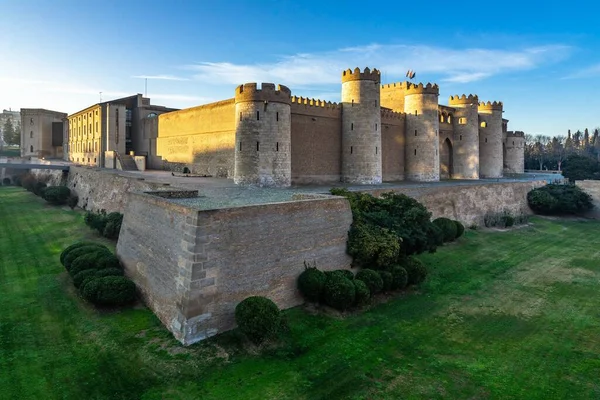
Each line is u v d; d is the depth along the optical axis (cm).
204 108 4456
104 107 5594
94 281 1722
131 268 1945
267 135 2962
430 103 4378
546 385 1266
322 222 1891
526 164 10038
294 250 1766
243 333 1458
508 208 4144
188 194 2256
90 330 1527
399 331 1608
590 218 4375
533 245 3073
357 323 1658
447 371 1336
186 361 1334
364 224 2102
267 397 1180
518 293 2055
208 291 1473
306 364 1356
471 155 5169
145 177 3719
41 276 2080
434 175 4397
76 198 4194
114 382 1228
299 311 1716
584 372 1344
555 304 1920
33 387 1192
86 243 2227
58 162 6456
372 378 1288
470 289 2094
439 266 2427
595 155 13250
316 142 3588
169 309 1552
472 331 1625
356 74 3625
